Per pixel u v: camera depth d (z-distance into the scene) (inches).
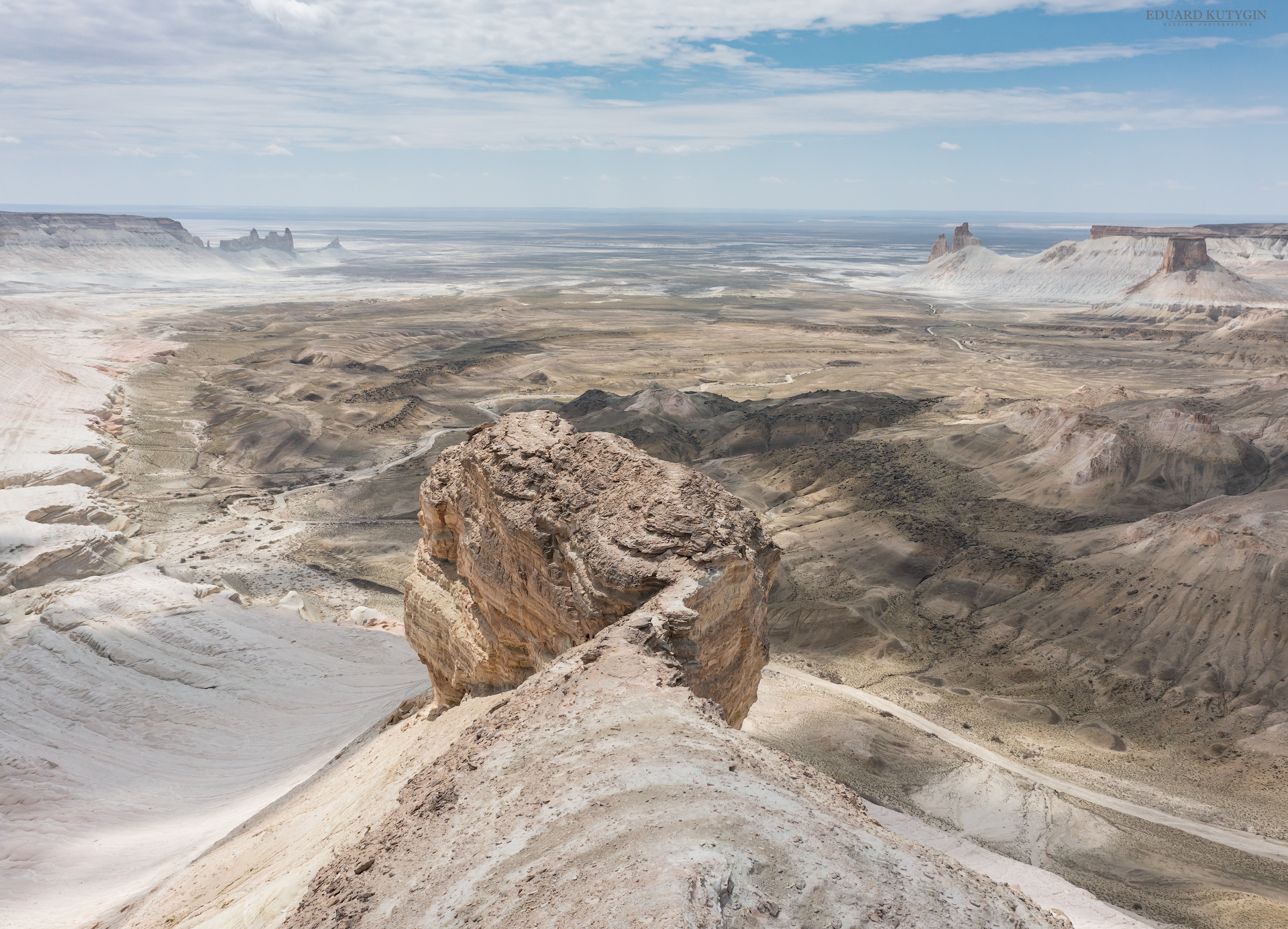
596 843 382.9
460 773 515.2
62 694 1663.4
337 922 399.2
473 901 369.7
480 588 926.4
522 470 861.8
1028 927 358.9
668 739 488.7
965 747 1658.5
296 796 1058.1
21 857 1121.4
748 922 316.8
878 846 402.9
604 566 709.3
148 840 1173.1
